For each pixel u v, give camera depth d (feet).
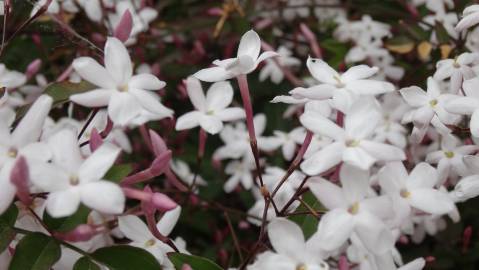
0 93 0.69
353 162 0.59
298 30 1.17
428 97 0.72
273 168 0.92
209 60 1.10
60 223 0.63
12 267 0.61
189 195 0.89
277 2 1.19
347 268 0.65
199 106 0.80
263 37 1.10
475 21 0.74
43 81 0.98
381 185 0.63
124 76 0.64
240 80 0.67
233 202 1.04
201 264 0.64
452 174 0.81
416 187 0.65
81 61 0.64
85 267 0.63
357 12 1.15
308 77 1.03
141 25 1.03
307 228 0.67
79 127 0.83
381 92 0.66
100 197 0.57
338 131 0.62
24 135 0.60
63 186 0.58
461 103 0.67
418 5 1.09
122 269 0.63
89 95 0.63
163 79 1.08
